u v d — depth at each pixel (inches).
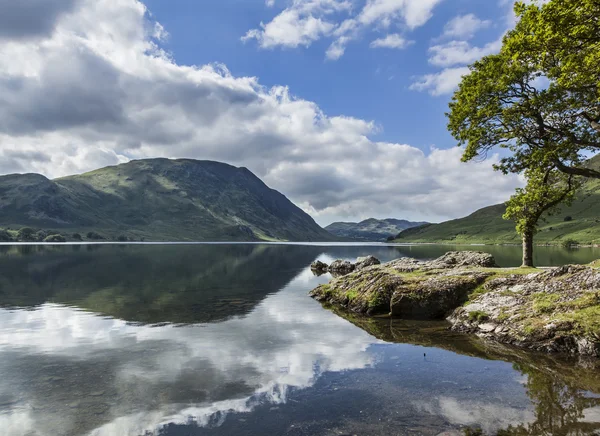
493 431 330.0
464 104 993.5
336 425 344.2
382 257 3720.5
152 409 377.1
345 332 737.0
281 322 819.4
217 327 757.9
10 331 706.8
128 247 5915.4
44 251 3971.5
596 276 703.7
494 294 821.9
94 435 323.0
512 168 1047.6
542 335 625.9
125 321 800.3
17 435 320.8
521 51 791.7
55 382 449.7
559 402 395.2
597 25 633.0
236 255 3895.2
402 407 384.5
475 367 520.4
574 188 1055.6
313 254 4451.3
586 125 923.4
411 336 710.5
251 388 437.7
